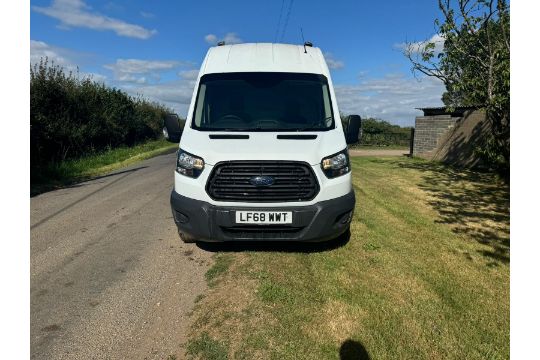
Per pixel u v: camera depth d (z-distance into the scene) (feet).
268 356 9.07
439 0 32.04
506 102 30.19
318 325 10.24
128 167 47.39
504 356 9.16
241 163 13.32
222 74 17.17
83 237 18.16
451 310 11.07
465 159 45.65
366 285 12.48
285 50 18.49
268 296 11.61
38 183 33.96
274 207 13.25
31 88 46.14
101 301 11.92
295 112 16.06
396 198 25.99
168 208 23.91
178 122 17.20
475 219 20.63
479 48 32.22
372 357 9.07
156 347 9.61
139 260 15.19
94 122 63.31
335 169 13.85
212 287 12.52
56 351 9.49
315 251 15.34
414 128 59.57
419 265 14.16
